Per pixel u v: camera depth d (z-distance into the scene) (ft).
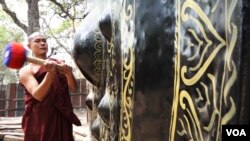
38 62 8.87
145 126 4.02
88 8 7.02
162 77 3.76
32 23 40.01
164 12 3.80
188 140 3.33
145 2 4.00
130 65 4.32
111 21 5.33
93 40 6.22
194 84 3.19
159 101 3.81
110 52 5.42
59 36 58.13
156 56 3.84
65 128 9.62
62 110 9.53
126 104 4.50
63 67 9.32
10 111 39.22
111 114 5.33
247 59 2.52
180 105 3.45
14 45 8.51
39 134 9.41
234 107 2.60
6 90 39.32
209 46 2.97
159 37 3.81
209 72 2.97
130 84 4.33
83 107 38.70
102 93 6.23
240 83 2.54
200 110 3.10
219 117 2.81
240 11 2.54
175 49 3.59
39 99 9.29
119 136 4.87
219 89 2.81
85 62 6.33
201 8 3.08
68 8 47.21
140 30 4.06
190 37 3.26
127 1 4.47
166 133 3.78
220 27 2.81
